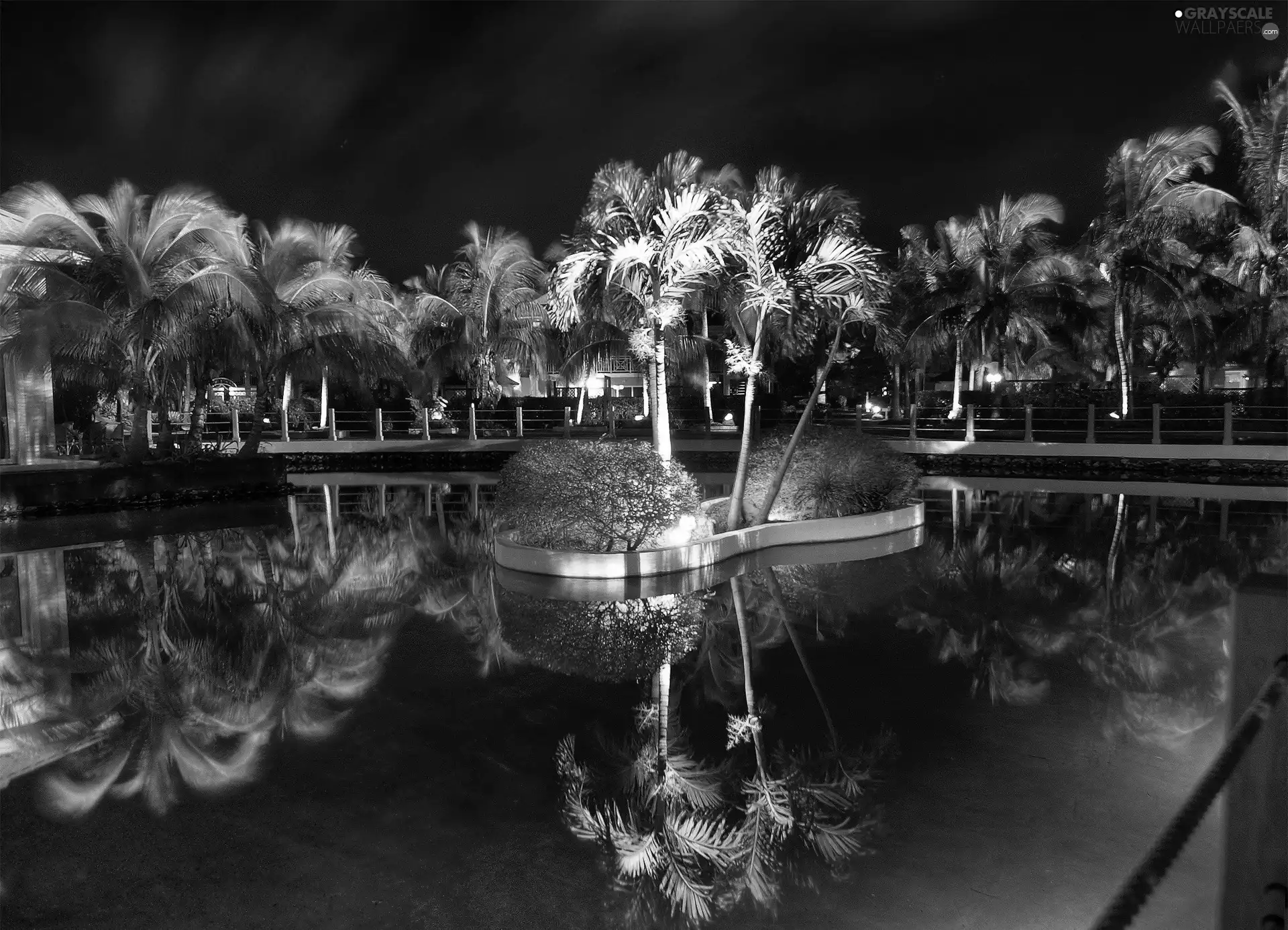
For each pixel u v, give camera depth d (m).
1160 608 7.79
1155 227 25.97
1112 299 28.25
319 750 4.89
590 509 9.62
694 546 9.81
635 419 35.19
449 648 6.84
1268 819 2.35
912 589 8.63
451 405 36.75
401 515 15.03
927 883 3.46
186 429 28.78
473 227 33.06
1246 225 26.94
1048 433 25.02
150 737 5.17
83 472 15.92
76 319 15.87
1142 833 3.84
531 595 8.65
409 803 4.23
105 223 17.52
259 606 8.38
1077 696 5.57
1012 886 3.44
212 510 16.02
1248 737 1.92
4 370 17.53
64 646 7.09
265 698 5.81
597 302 11.45
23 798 4.39
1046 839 3.79
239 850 3.82
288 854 3.78
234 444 25.72
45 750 5.00
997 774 4.44
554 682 5.98
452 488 19.70
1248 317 27.03
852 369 43.94
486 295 32.72
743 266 10.84
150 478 16.80
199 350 19.08
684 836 3.87
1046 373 43.81
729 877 3.54
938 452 24.31
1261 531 12.09
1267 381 27.48
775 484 11.56
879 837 3.83
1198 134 25.41
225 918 3.33
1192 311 26.70
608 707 5.50
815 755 4.71
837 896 3.39
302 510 15.90
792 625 7.34
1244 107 27.16
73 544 12.22
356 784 4.45
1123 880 3.46
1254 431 23.17
